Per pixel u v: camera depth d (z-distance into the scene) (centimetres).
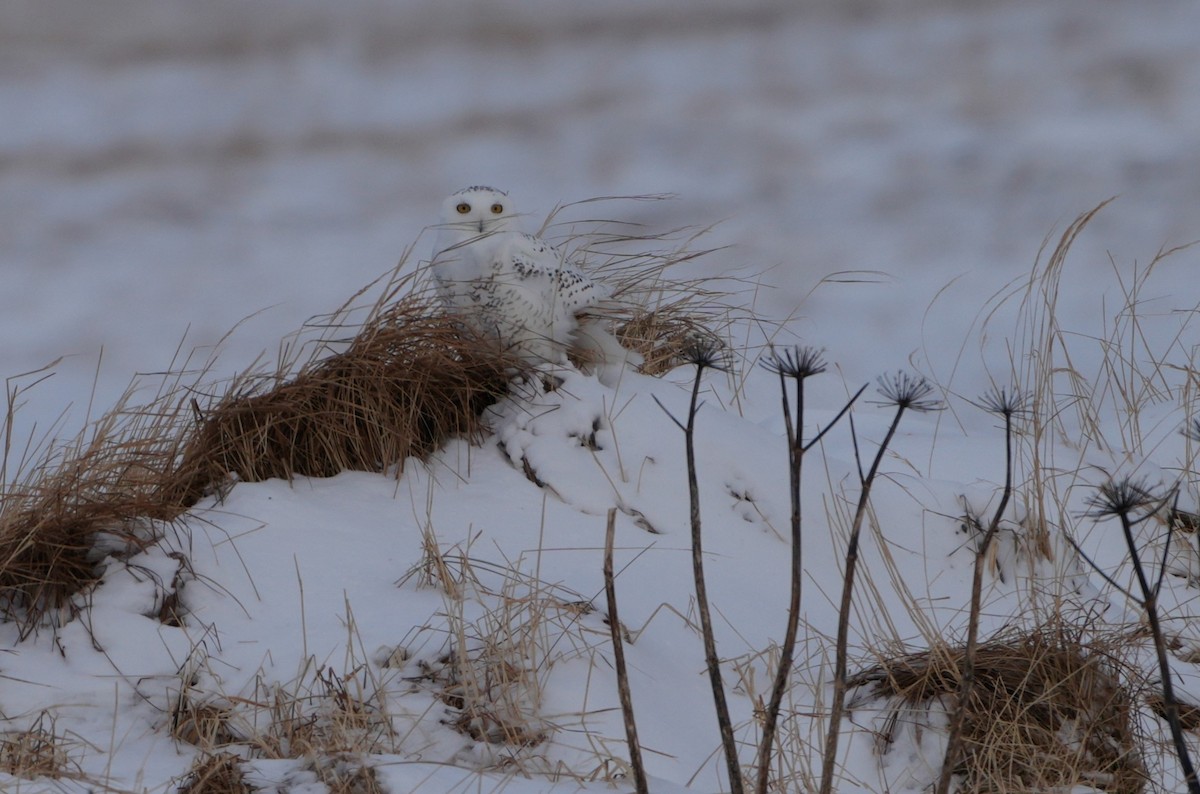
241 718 1048
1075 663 1188
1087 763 1116
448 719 1051
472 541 1311
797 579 855
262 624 1161
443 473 1432
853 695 1180
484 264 1447
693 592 1284
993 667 1169
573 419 1452
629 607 1232
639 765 848
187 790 938
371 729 1038
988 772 1079
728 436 1496
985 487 1605
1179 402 1889
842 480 1513
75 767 977
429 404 1470
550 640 1143
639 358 1608
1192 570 1492
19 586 1148
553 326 1496
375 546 1287
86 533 1208
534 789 952
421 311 1514
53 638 1128
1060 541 1470
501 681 1073
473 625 1141
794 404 1931
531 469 1423
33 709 1046
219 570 1212
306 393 1438
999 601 1388
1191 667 1300
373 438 1444
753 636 1241
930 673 1173
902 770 1105
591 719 1059
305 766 965
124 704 1066
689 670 1175
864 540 1436
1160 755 1145
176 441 1416
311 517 1320
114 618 1130
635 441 1454
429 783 946
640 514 1388
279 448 1423
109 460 1401
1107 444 1753
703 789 1027
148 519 1264
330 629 1146
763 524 1416
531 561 1291
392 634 1133
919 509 1488
